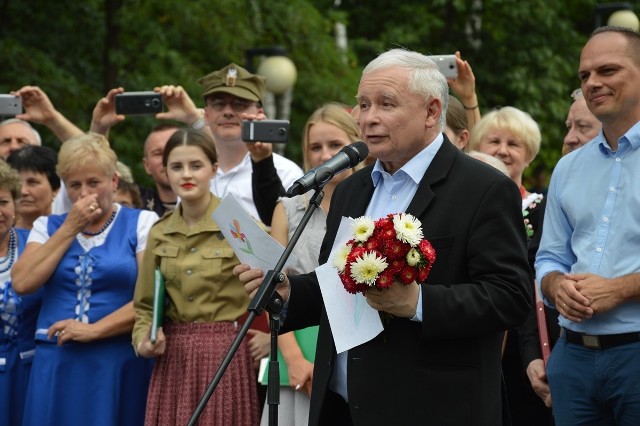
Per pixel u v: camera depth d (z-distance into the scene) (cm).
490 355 812
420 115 818
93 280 1145
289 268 1062
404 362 798
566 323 923
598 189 920
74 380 1129
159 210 1495
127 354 1143
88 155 1166
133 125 2473
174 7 2555
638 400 878
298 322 856
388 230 760
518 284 794
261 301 799
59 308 1146
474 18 3450
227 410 1065
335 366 842
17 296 1193
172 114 1405
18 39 2567
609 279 886
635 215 892
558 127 3256
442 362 797
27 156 1352
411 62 820
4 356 1188
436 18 3384
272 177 1192
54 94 2434
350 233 816
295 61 2816
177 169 1109
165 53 2530
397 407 795
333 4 3428
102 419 1120
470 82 1330
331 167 827
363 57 3288
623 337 884
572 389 919
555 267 949
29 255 1151
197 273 1087
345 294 814
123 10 2472
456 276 801
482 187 808
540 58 3309
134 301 1124
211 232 1102
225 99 1333
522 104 3266
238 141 1333
